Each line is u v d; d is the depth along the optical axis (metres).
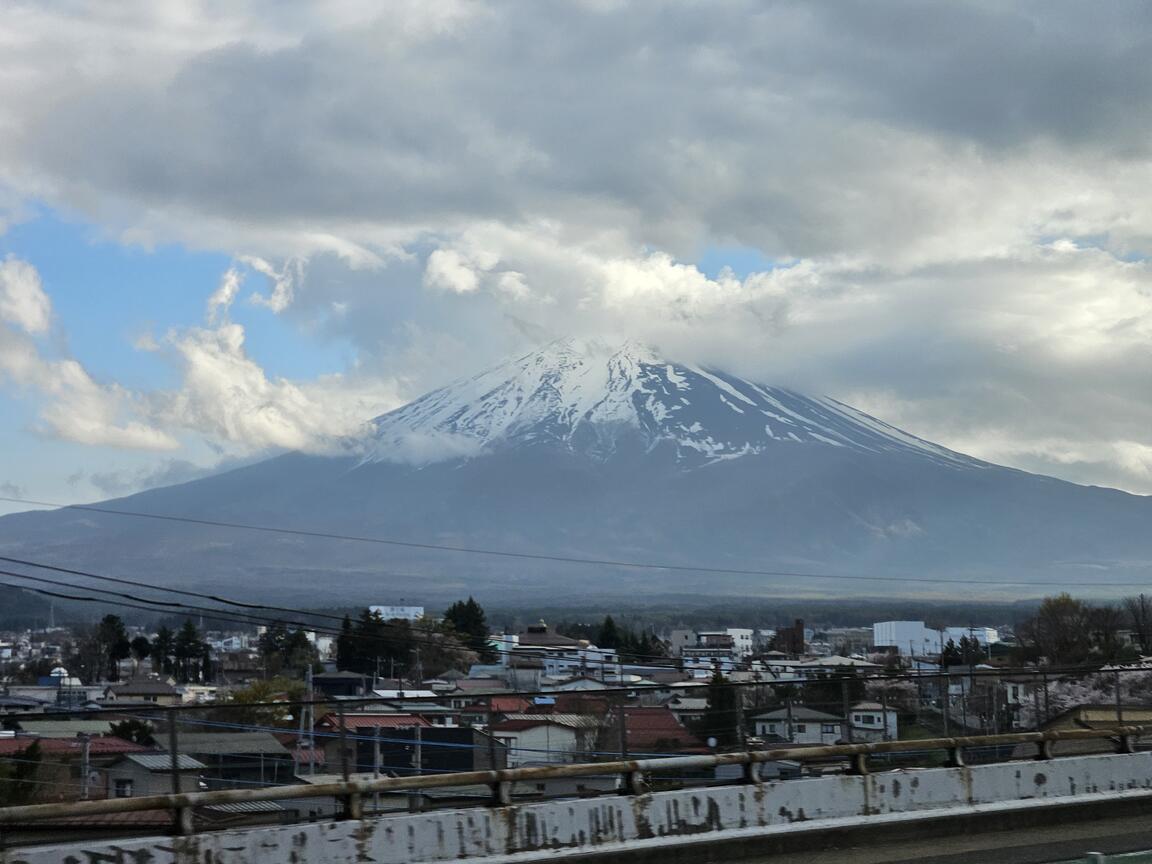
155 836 13.09
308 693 51.94
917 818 16.06
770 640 109.81
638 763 14.80
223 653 105.62
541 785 18.28
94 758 18.09
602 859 14.02
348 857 12.84
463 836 13.46
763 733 18.33
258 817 15.86
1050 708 21.45
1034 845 15.80
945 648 80.06
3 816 11.43
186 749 19.33
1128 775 18.16
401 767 19.03
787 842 15.15
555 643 83.69
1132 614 72.31
